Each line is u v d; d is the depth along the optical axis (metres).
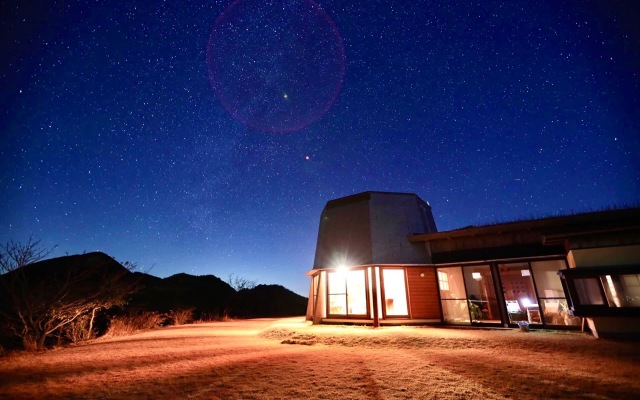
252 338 12.36
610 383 5.41
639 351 7.68
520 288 17.34
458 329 12.61
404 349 9.16
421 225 16.36
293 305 37.66
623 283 9.66
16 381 5.84
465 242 14.42
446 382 5.75
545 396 4.92
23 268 11.55
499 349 8.74
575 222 11.81
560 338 9.80
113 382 5.80
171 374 6.37
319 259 16.56
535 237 13.02
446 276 16.42
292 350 9.19
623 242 10.07
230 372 6.52
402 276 15.32
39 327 11.22
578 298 10.04
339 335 11.00
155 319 18.84
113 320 15.52
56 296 11.51
